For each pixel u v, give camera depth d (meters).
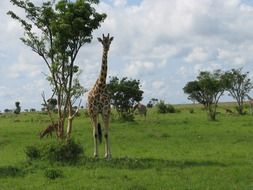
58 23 21.28
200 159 18.95
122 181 13.81
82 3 21.02
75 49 21.95
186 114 63.00
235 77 59.22
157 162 17.41
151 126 39.06
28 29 22.58
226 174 14.79
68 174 15.28
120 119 47.00
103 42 18.44
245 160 18.38
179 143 26.08
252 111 63.78
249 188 12.45
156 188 12.72
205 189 12.47
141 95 48.22
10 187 13.45
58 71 22.25
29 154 18.36
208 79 49.28
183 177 14.36
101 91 18.11
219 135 29.94
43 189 13.06
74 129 38.31
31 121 56.09
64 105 22.67
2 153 24.27
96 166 16.78
